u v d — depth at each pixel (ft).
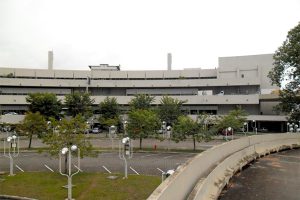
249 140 55.42
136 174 79.66
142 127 131.85
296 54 130.41
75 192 63.36
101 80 238.68
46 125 130.93
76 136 81.71
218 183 32.04
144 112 137.39
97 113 227.61
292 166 45.68
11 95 218.79
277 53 139.74
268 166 45.70
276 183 34.96
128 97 227.61
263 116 203.31
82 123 85.97
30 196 61.41
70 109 208.23
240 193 31.01
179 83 233.76
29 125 129.90
